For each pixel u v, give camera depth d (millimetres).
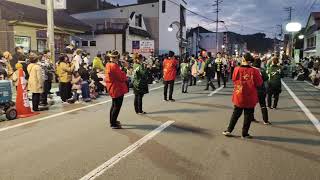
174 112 11383
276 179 5469
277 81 12141
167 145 7359
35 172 5754
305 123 9812
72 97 13672
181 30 52156
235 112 8031
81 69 13797
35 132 8523
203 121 9914
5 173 5715
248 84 7824
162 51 44125
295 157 6613
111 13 43188
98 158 6461
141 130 8727
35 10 22719
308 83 24797
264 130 8891
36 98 11359
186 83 17281
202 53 21781
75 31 25859
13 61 13727
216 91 17938
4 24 19219
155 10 43719
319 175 5660
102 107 12445
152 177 5520
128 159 6406
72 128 8945
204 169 5902
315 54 42562
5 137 8047
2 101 9953
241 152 6906
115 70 8703
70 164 6133
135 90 10930
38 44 22453
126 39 34906
